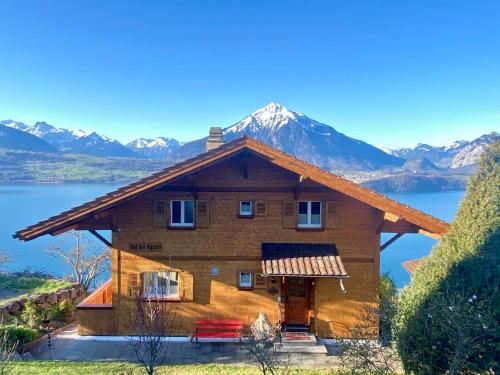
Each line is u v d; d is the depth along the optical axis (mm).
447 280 8414
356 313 14891
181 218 15344
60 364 12039
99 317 15008
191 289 15109
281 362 12523
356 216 14953
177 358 13008
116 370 11664
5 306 15883
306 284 15234
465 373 7844
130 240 15133
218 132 17125
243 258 15102
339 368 11523
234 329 14828
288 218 15031
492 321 7457
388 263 47438
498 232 8164
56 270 41281
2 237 57000
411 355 8836
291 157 13344
